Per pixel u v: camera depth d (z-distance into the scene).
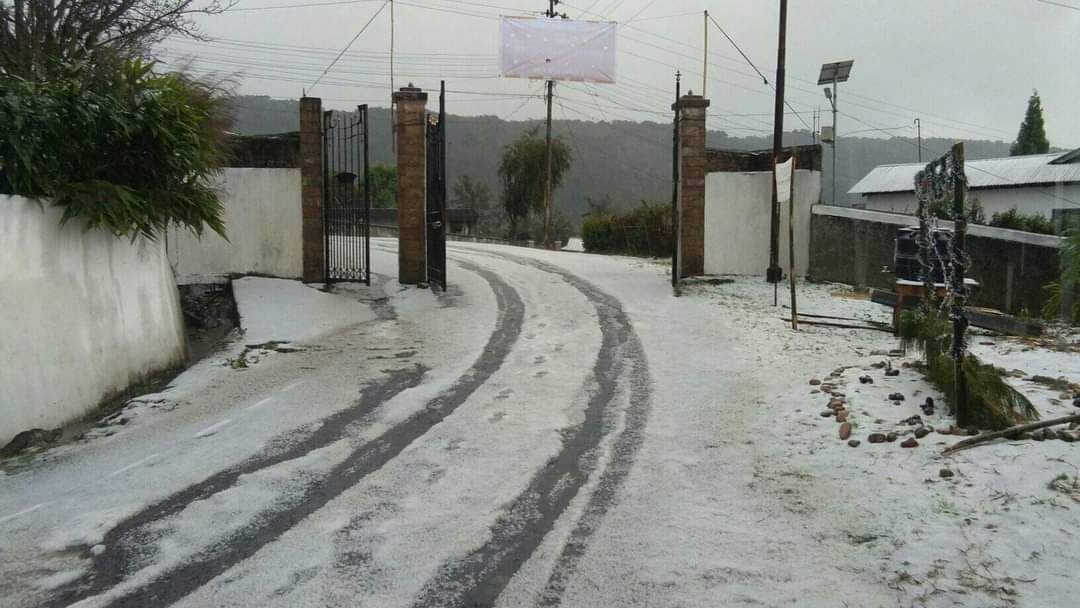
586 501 5.56
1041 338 9.68
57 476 6.24
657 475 6.00
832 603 4.14
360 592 4.37
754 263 15.81
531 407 7.74
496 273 16.83
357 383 8.73
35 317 7.13
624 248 24.52
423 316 12.52
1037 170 27.25
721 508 5.38
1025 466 5.31
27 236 7.12
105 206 7.69
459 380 8.76
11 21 12.00
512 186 39.34
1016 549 4.44
